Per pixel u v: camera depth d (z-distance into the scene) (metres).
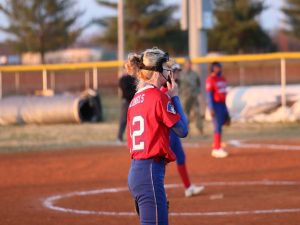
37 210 24.17
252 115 55.88
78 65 64.81
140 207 13.61
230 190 27.66
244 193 26.84
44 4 151.50
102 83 107.44
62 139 48.50
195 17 59.88
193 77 46.00
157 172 13.61
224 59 57.19
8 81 123.00
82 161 37.25
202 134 47.19
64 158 38.78
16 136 51.31
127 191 28.20
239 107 56.72
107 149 42.38
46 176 33.22
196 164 34.91
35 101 61.34
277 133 48.47
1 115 61.00
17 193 28.44
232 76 113.06
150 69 13.99
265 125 53.38
